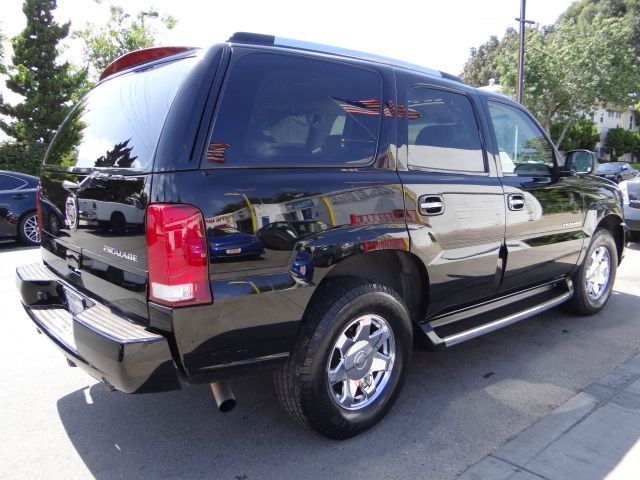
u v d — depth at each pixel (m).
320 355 2.46
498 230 3.43
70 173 2.76
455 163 3.23
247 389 3.29
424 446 2.67
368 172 2.70
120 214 2.24
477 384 3.38
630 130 54.41
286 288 2.31
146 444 2.70
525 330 4.41
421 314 3.11
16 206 8.62
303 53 2.62
